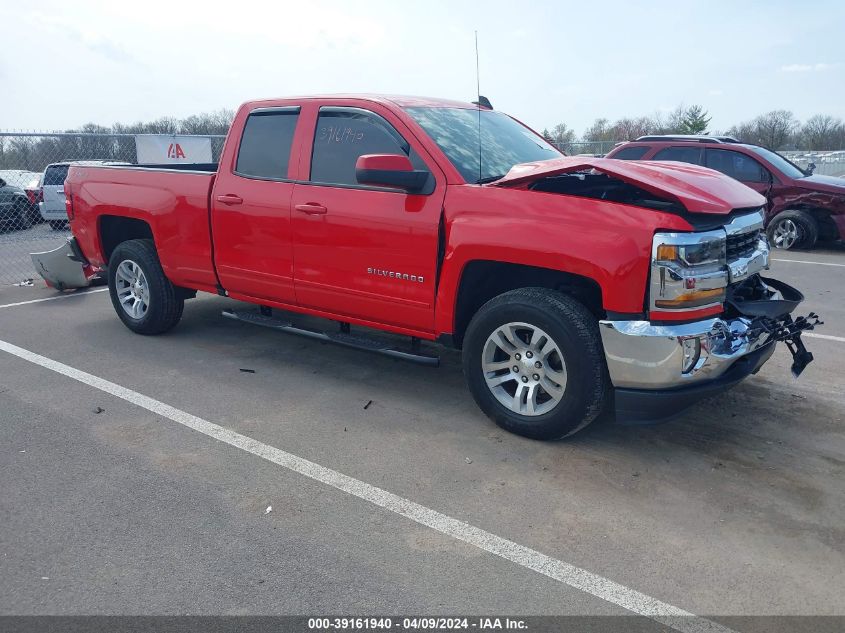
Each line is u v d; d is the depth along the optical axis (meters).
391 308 4.49
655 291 3.50
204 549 3.04
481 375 4.20
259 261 5.14
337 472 3.74
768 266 4.32
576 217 3.68
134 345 6.02
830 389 4.96
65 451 3.96
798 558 3.00
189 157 11.93
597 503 3.44
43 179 15.12
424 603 2.71
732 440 4.14
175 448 4.02
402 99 4.83
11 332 6.46
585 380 3.74
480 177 4.30
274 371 5.35
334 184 4.68
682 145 12.02
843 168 25.14
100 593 2.75
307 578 2.85
